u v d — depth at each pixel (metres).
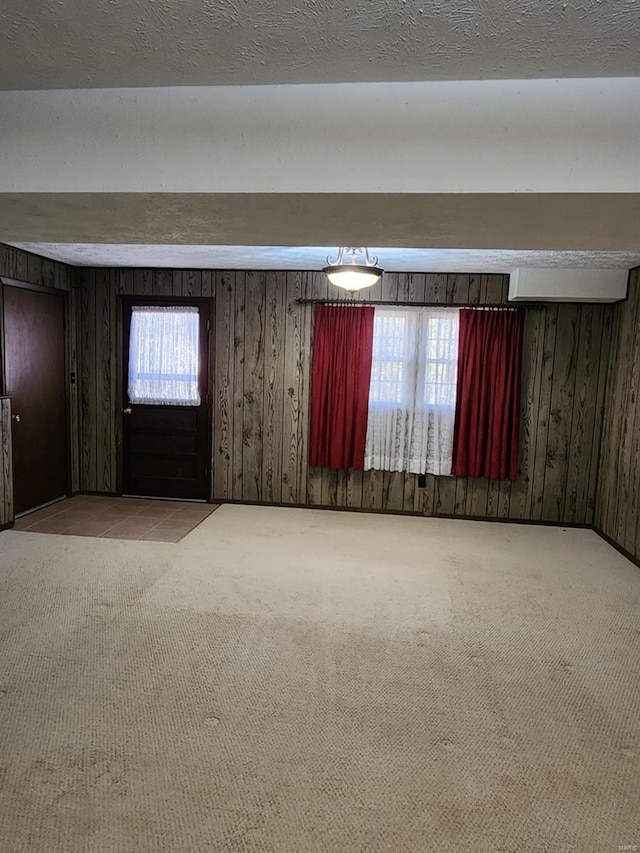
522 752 2.09
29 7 1.20
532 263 4.38
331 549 4.39
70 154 1.62
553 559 4.30
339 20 1.22
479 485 5.36
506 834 1.72
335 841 1.68
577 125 1.47
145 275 5.55
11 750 2.01
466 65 1.40
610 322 5.00
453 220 1.83
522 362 5.18
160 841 1.66
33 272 4.96
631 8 1.16
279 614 3.20
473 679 2.57
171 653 2.71
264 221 1.93
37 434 5.20
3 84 1.57
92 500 5.66
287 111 1.54
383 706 2.35
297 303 5.37
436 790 1.89
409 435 5.35
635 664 2.73
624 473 4.52
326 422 5.41
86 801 1.79
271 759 2.01
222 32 1.28
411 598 3.49
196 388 5.62
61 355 5.49
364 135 1.52
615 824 1.77
